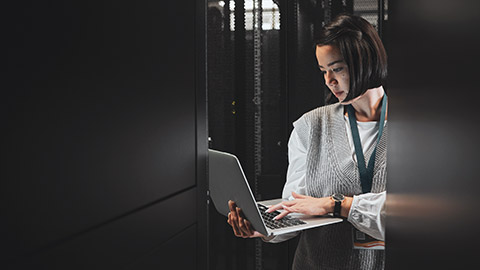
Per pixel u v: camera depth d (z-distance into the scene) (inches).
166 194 18.1
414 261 7.1
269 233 51.8
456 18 4.4
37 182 9.9
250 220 53.7
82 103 11.6
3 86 8.7
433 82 5.6
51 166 10.3
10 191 9.0
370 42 60.1
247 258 88.6
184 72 20.2
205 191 23.8
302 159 68.6
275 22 87.9
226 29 89.0
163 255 17.8
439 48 5.3
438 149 5.2
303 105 87.9
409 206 7.8
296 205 58.4
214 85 90.3
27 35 9.4
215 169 53.0
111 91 13.2
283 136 89.0
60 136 10.7
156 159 16.8
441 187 4.9
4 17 8.8
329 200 57.9
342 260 60.5
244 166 90.6
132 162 14.7
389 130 13.9
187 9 20.6
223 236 88.6
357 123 62.9
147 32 15.8
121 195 13.9
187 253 21.0
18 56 9.2
